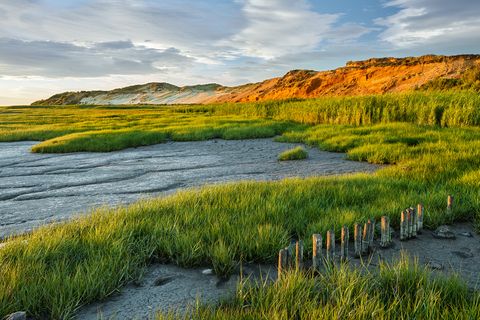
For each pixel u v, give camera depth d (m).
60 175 10.02
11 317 2.45
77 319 2.81
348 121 20.95
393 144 11.62
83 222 4.62
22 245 3.83
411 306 2.74
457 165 7.69
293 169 9.98
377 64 116.94
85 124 32.50
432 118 16.42
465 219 5.09
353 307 2.67
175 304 3.00
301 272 3.14
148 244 4.00
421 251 4.05
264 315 2.50
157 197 6.59
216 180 8.77
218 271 3.53
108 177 9.53
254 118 31.30
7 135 23.06
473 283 3.27
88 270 3.22
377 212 4.86
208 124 26.00
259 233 3.97
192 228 4.30
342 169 9.66
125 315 2.86
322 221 4.46
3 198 7.44
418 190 6.21
